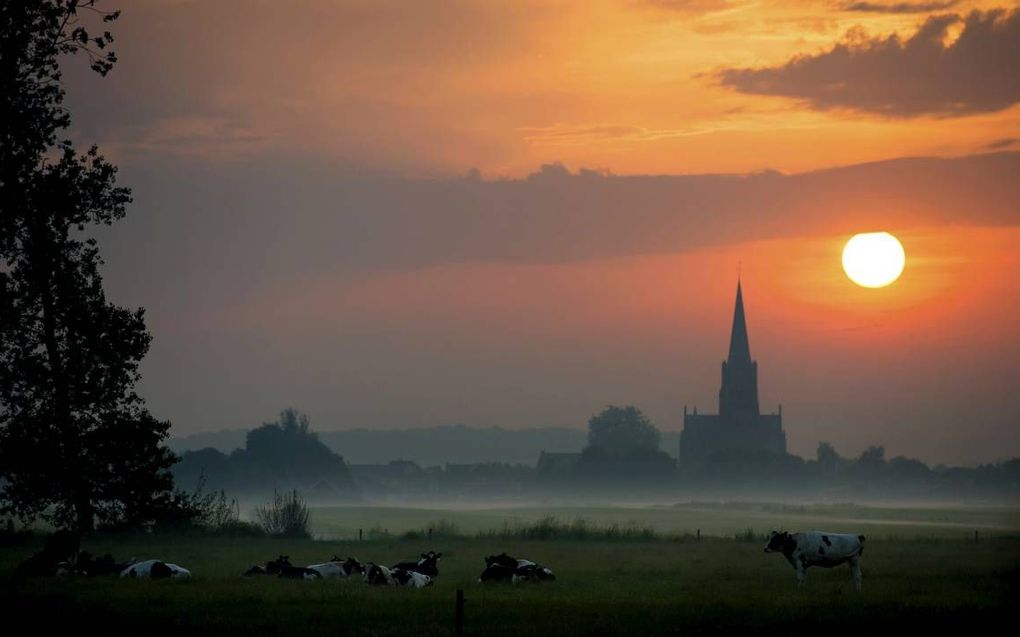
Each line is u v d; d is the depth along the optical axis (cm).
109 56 5538
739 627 3569
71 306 6744
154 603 4134
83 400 6788
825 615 3869
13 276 6488
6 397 6762
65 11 5394
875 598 4531
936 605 4238
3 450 6619
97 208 6594
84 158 6525
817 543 5131
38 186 5947
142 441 6875
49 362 6812
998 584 5212
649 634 3425
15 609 3934
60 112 5688
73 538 5953
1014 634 3553
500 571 5256
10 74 5322
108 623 3619
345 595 4422
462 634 3362
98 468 6788
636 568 6206
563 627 3525
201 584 4903
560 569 6125
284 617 3734
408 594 4538
